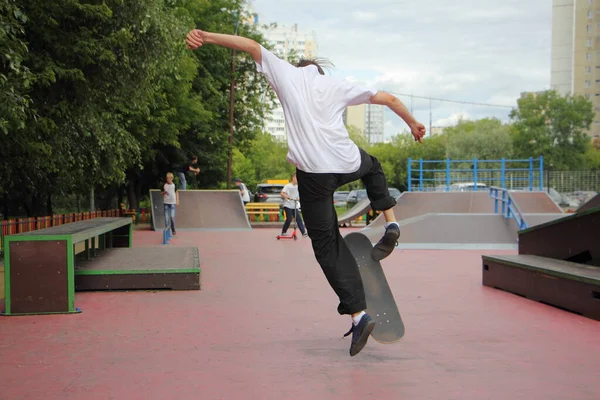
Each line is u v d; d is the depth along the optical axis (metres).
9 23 8.22
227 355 4.84
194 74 23.64
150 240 18.05
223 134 31.48
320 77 4.30
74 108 11.93
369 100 4.37
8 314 6.50
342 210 50.03
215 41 4.28
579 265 7.46
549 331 5.76
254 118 35.91
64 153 12.76
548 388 3.99
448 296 7.89
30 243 6.55
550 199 23.12
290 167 93.25
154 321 6.21
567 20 112.12
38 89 11.18
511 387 4.01
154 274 8.16
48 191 15.04
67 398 3.78
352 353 4.44
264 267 11.06
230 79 33.50
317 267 11.07
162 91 21.31
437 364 4.58
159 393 3.87
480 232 15.86
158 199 23.47
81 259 9.16
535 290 7.49
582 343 5.27
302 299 7.59
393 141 87.19
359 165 4.28
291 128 4.23
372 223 20.33
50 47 10.90
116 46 11.48
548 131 72.81
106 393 3.87
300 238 18.58
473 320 6.30
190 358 4.74
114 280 8.05
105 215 23.69
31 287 6.55
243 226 23.36
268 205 29.16
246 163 62.56
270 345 5.19
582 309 6.51
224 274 10.05
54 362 4.62
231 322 6.18
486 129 76.44
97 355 4.84
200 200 24.05
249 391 3.92
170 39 12.09
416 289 8.50
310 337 5.50
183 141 29.86
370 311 4.73
